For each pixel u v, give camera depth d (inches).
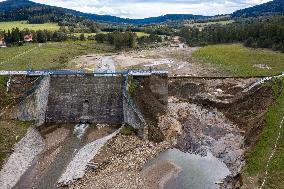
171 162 3142.2
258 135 3248.0
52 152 3179.1
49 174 2854.3
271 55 6259.8
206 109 4347.9
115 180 2824.8
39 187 2691.9
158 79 3951.8
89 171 2915.8
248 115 3939.5
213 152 3321.9
